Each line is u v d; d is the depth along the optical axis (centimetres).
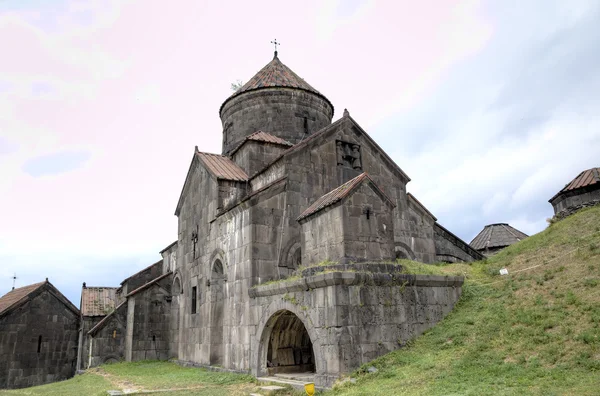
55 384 2106
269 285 1578
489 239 3306
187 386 1569
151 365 2461
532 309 1346
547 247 1809
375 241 1496
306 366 1702
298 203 1906
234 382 1573
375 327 1344
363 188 1521
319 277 1338
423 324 1464
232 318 1834
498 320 1360
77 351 3203
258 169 2242
